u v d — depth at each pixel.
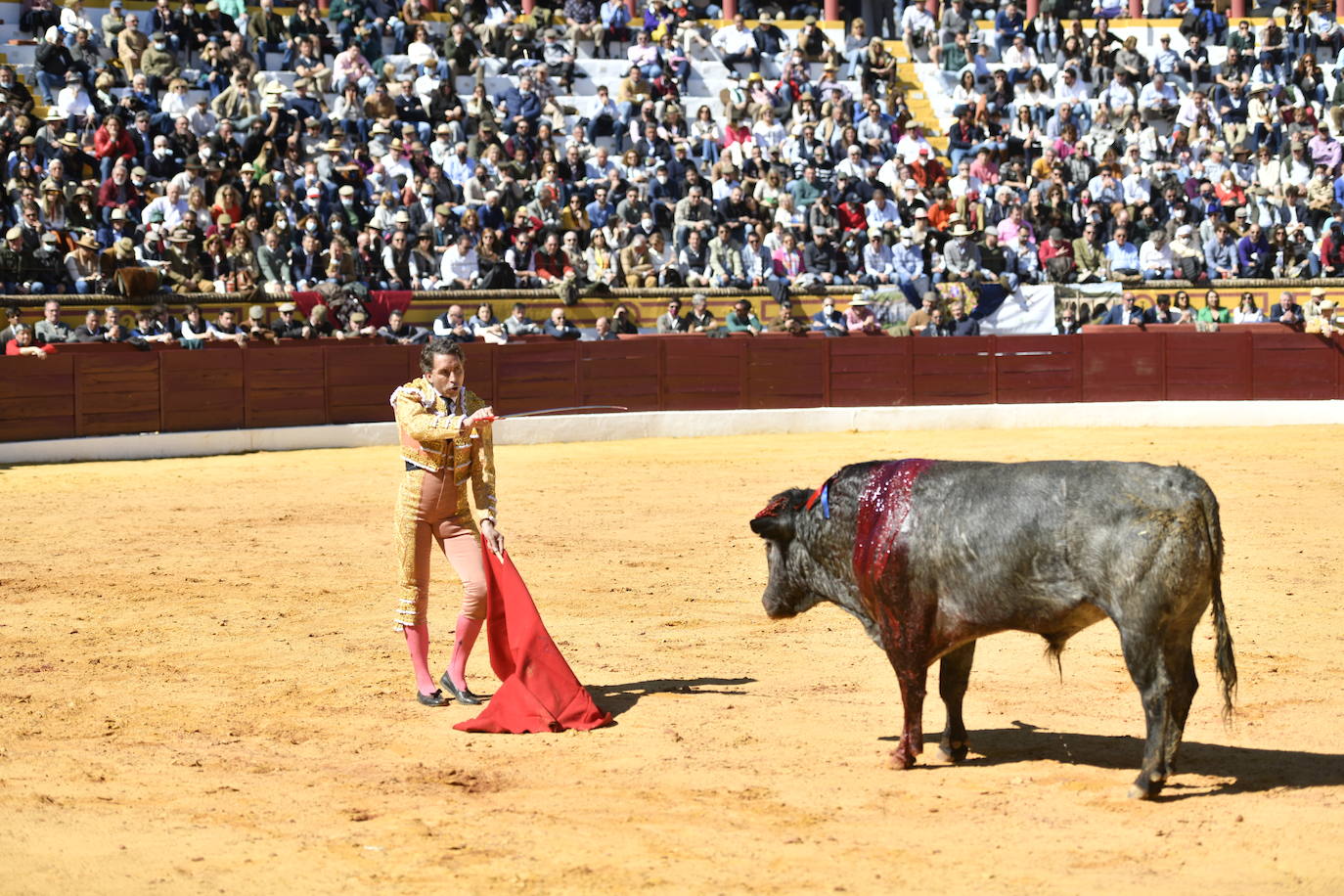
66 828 6.37
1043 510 6.62
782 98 32.22
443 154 28.33
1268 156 31.53
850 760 7.41
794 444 25.00
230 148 26.00
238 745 7.85
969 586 6.83
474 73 30.70
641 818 6.44
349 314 24.84
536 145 28.95
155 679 9.43
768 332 27.47
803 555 7.59
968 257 28.45
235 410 23.75
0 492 19.09
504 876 5.69
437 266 26.27
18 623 11.20
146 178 25.08
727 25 35.53
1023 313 28.33
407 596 8.80
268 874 5.74
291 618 11.33
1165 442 24.59
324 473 21.06
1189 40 34.56
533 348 25.55
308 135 27.42
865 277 28.30
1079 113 32.38
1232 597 11.81
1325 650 9.84
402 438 8.73
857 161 29.88
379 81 29.11
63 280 23.48
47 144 24.98
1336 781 6.95
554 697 8.27
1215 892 5.46
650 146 29.67
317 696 8.96
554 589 12.41
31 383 22.12
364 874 5.73
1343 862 5.78
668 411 26.56
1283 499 17.56
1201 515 6.39
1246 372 27.70
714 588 12.43
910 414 27.42
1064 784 6.91
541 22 32.62
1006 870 5.73
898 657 7.13
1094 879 5.61
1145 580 6.35
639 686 9.13
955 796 6.76
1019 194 30.06
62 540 15.27
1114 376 27.81
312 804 6.72
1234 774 7.08
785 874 5.70
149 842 6.16
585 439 25.92
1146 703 6.50
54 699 8.91
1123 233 29.23
